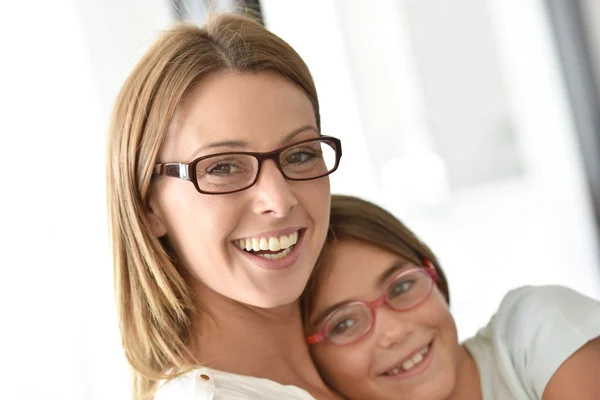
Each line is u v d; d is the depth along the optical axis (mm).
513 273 3750
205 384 1043
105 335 2359
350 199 1346
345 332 1241
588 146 3582
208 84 1068
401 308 1228
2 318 2266
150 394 1166
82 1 2502
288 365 1226
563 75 3564
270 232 1072
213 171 1064
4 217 2316
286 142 1079
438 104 5992
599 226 3625
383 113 5773
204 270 1111
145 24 2600
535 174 4305
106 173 1164
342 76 3412
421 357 1230
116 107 1138
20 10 2414
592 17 3350
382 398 1236
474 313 3467
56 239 2359
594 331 1182
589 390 1162
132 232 1143
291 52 1143
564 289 1291
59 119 2428
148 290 1142
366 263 1240
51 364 2287
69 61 2461
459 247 4387
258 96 1068
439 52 6008
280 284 1097
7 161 2346
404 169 5609
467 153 6000
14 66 2389
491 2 4176
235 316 1186
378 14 5734
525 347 1229
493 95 6082
